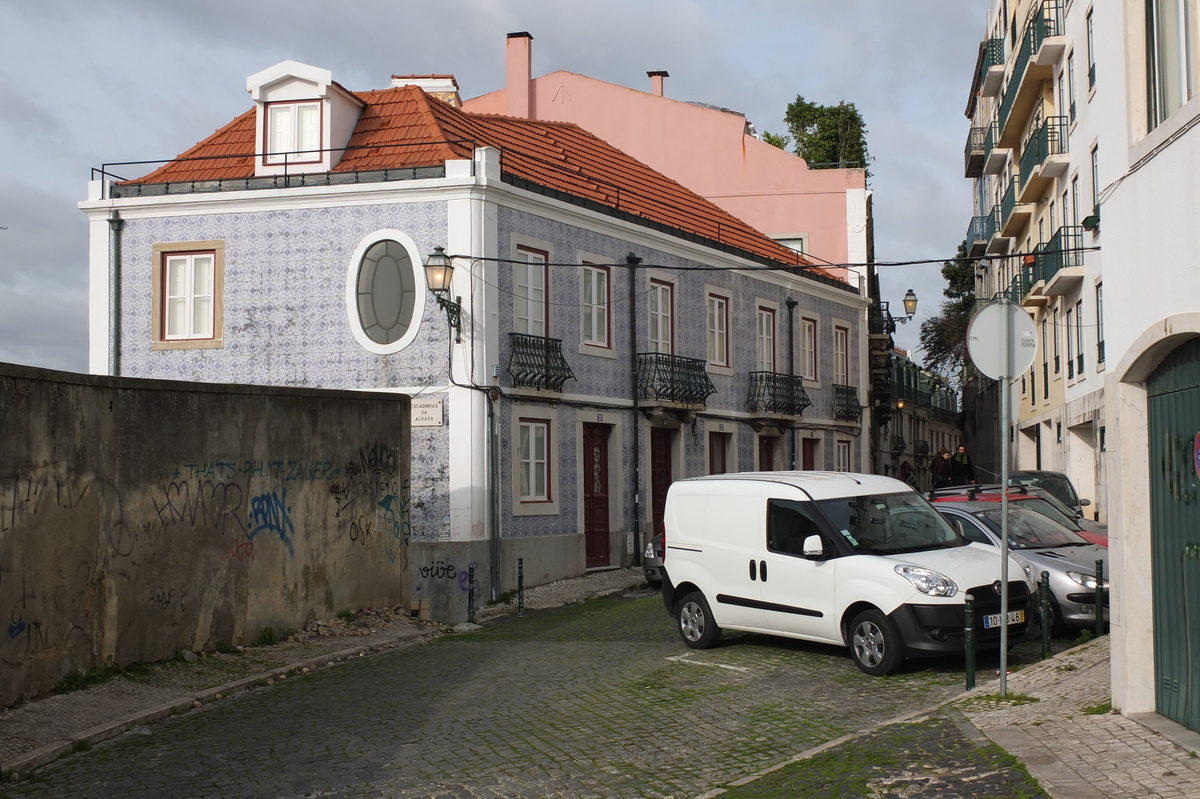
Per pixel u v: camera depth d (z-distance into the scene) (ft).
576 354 74.43
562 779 25.82
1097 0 30.48
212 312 69.97
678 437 84.64
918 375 211.20
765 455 98.32
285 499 48.01
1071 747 24.59
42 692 34.01
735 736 29.58
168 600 40.81
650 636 47.73
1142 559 26.99
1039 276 110.52
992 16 157.28
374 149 71.10
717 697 34.42
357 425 53.52
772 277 99.35
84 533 36.37
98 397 37.42
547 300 71.97
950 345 183.52
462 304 65.77
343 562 52.11
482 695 36.22
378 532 55.01
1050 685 31.32
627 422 79.15
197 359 69.77
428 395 65.98
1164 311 25.30
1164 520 26.14
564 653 44.45
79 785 26.63
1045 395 115.85
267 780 26.43
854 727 30.07
